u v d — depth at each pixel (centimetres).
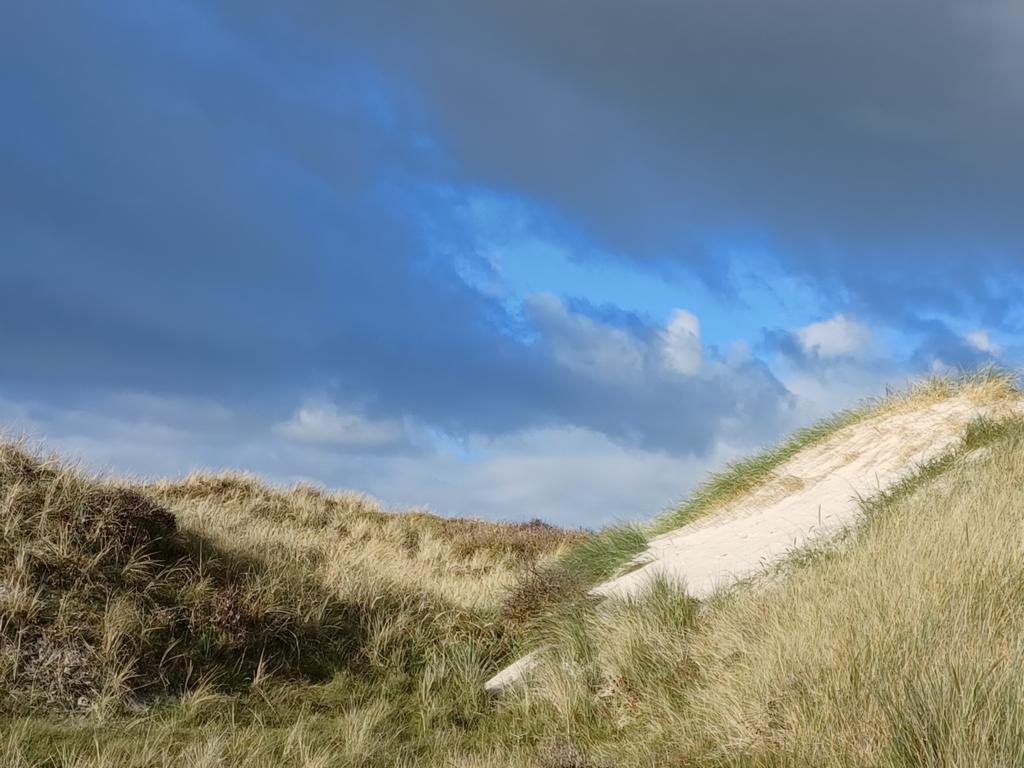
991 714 399
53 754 648
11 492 934
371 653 955
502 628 1048
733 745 504
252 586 975
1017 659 439
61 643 800
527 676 864
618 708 694
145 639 835
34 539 900
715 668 627
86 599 859
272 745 698
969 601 523
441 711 825
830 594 623
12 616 801
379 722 786
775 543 966
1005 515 678
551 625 988
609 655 766
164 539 996
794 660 529
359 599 1050
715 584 891
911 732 410
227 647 886
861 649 499
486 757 652
